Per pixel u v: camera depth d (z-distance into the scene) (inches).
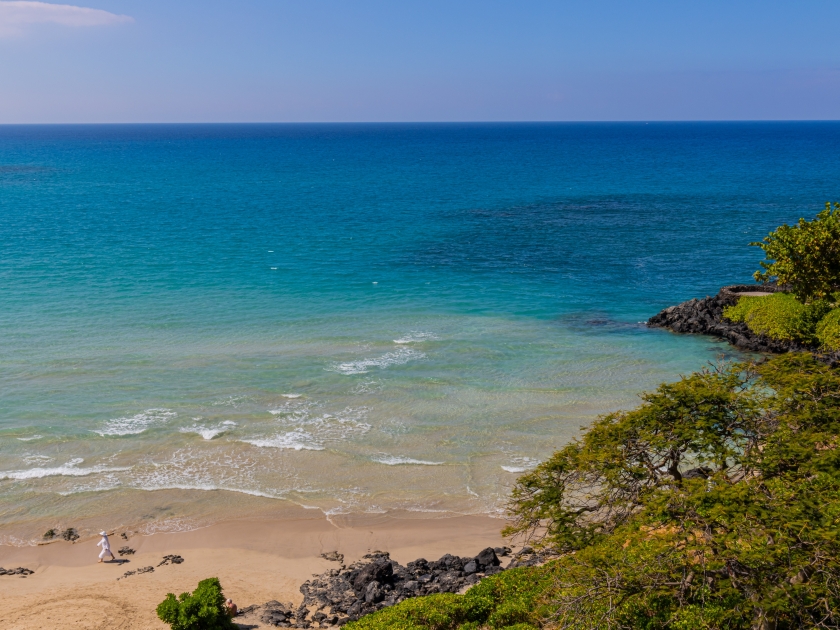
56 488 1380.4
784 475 803.4
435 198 5654.5
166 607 952.3
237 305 2578.7
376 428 1619.1
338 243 3764.8
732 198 5531.5
